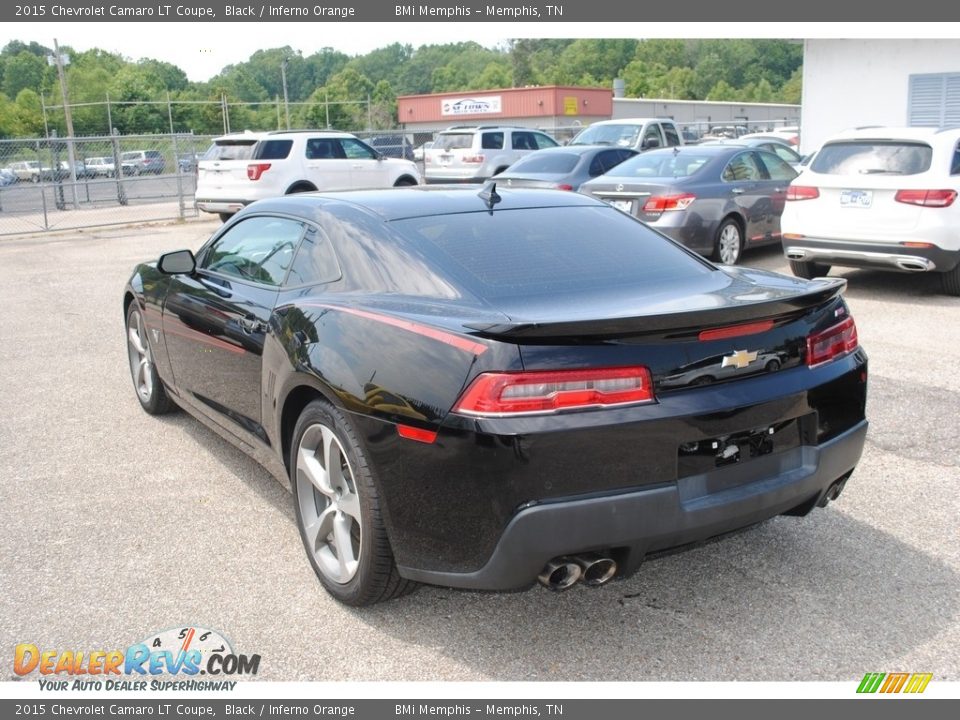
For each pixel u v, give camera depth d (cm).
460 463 280
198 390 473
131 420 570
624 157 1483
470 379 279
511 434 271
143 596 350
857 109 2112
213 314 437
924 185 857
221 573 368
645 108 5941
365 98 12719
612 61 16400
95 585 358
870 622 327
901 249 872
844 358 334
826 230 916
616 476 279
